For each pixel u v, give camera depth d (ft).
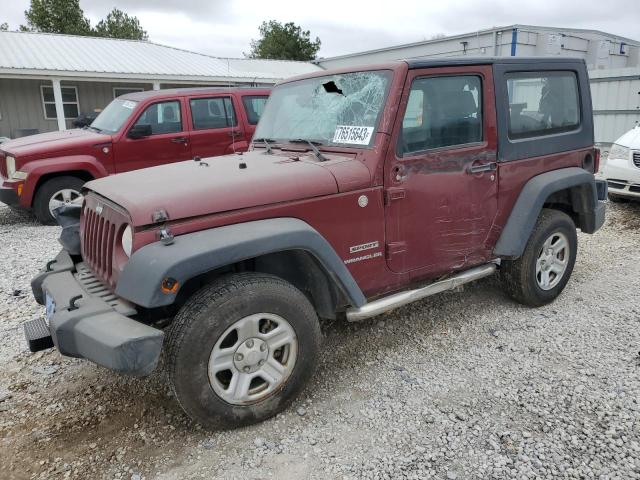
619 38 69.46
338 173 10.11
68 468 8.61
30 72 51.03
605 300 14.85
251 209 9.23
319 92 12.21
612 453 8.63
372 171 10.35
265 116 13.82
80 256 11.60
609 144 51.11
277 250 8.95
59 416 10.03
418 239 11.30
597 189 15.07
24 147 24.76
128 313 8.68
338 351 12.30
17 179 24.18
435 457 8.66
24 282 17.31
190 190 9.03
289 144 12.29
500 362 11.61
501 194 12.60
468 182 11.84
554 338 12.63
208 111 26.89
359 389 10.72
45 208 25.13
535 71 13.02
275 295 9.13
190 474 8.43
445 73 11.20
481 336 12.86
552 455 8.61
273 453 8.86
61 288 9.80
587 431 9.16
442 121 11.31
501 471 8.30
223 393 9.00
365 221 10.42
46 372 11.62
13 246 21.88
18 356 12.32
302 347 9.64
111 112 27.45
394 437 9.20
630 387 10.46
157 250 8.29
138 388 10.89
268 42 136.05
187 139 26.32
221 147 27.17
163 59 63.52
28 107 57.77
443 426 9.45
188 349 8.48
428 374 11.23
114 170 25.23
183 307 8.81
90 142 24.67
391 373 11.30
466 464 8.48
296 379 9.71
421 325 13.53
